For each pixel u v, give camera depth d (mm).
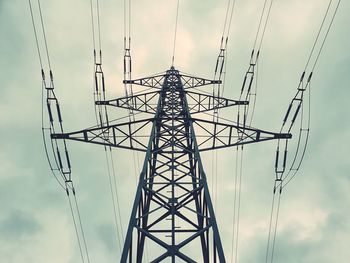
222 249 13844
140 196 16359
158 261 14430
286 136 21094
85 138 20406
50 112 19703
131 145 20750
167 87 28781
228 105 28078
